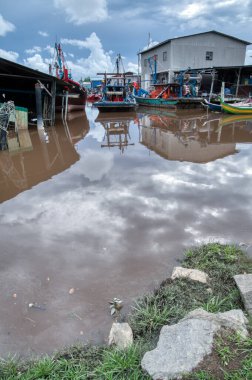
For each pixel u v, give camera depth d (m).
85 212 5.71
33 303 3.41
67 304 3.39
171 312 3.07
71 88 23.52
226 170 8.12
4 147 10.82
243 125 16.78
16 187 7.20
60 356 2.69
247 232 4.80
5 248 4.55
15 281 3.79
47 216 5.59
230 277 3.53
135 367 2.39
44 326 3.09
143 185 7.07
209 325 2.50
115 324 2.95
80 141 13.05
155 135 14.48
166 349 2.36
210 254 4.05
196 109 25.20
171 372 2.17
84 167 8.77
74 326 3.09
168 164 8.86
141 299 3.38
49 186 7.19
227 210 5.61
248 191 6.53
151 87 36.44
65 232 4.99
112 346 2.73
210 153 10.27
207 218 5.31
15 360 2.69
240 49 33.88
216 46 33.00
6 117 10.77
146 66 39.66
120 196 6.43
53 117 17.45
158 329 2.90
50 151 10.94
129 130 16.33
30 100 19.88
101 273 3.91
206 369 2.17
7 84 18.53
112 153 10.59
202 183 7.11
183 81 27.42
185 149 11.05
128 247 4.49
